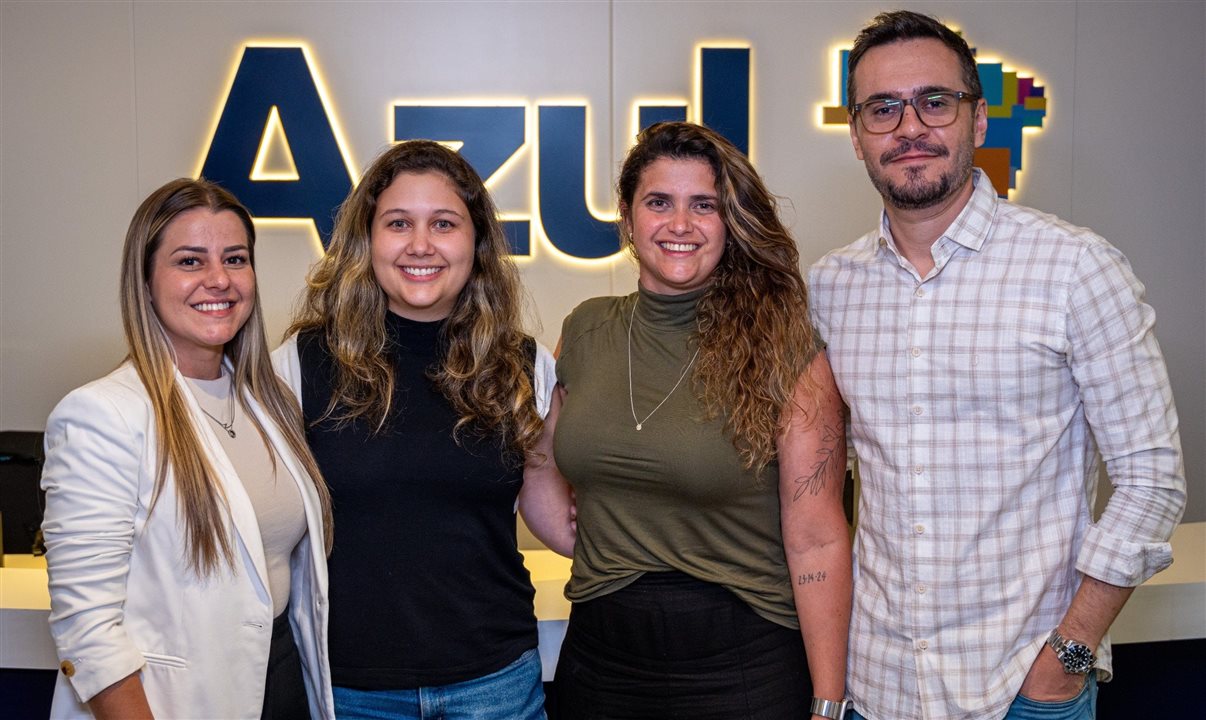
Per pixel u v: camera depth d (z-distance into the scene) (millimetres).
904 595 1711
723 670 1758
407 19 4250
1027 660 1659
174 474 1588
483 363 1886
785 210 4340
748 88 4289
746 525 1787
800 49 4285
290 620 1827
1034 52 4344
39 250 4363
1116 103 4383
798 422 1786
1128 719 2291
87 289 4367
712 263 1839
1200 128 4418
